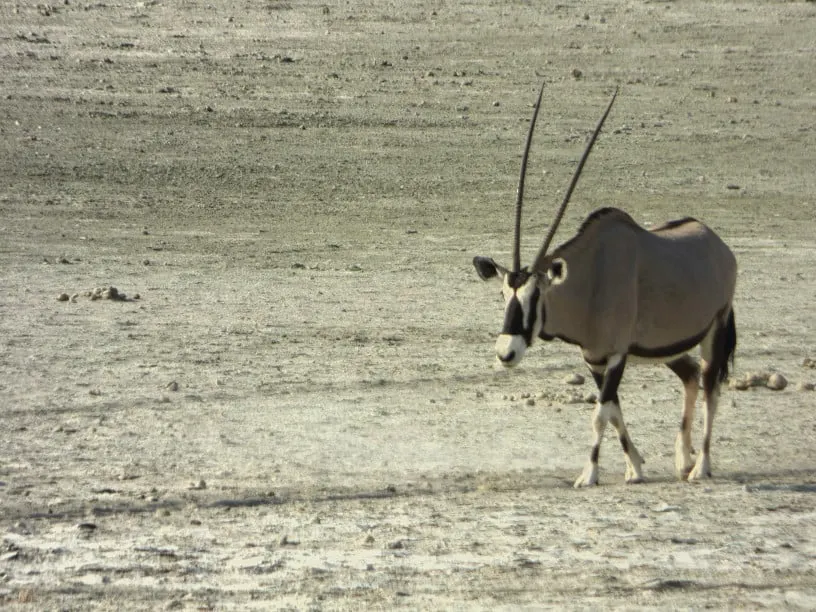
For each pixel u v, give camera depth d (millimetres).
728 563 25016
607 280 32781
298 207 84312
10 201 81500
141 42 126312
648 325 33438
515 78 120812
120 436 37000
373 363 47219
